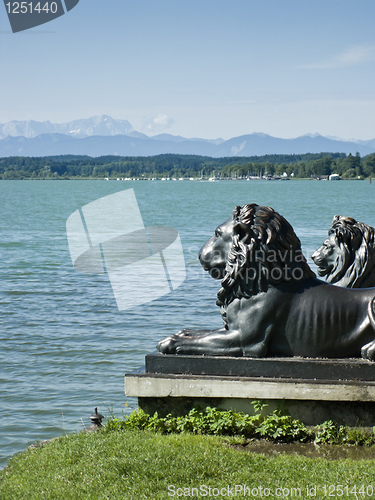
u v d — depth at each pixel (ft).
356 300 17.34
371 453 16.38
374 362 16.75
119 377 32.45
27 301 51.39
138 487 14.78
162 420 18.16
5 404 29.09
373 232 20.03
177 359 17.87
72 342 38.70
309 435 17.26
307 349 17.42
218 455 16.14
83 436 18.31
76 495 14.58
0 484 15.88
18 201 274.98
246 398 17.51
